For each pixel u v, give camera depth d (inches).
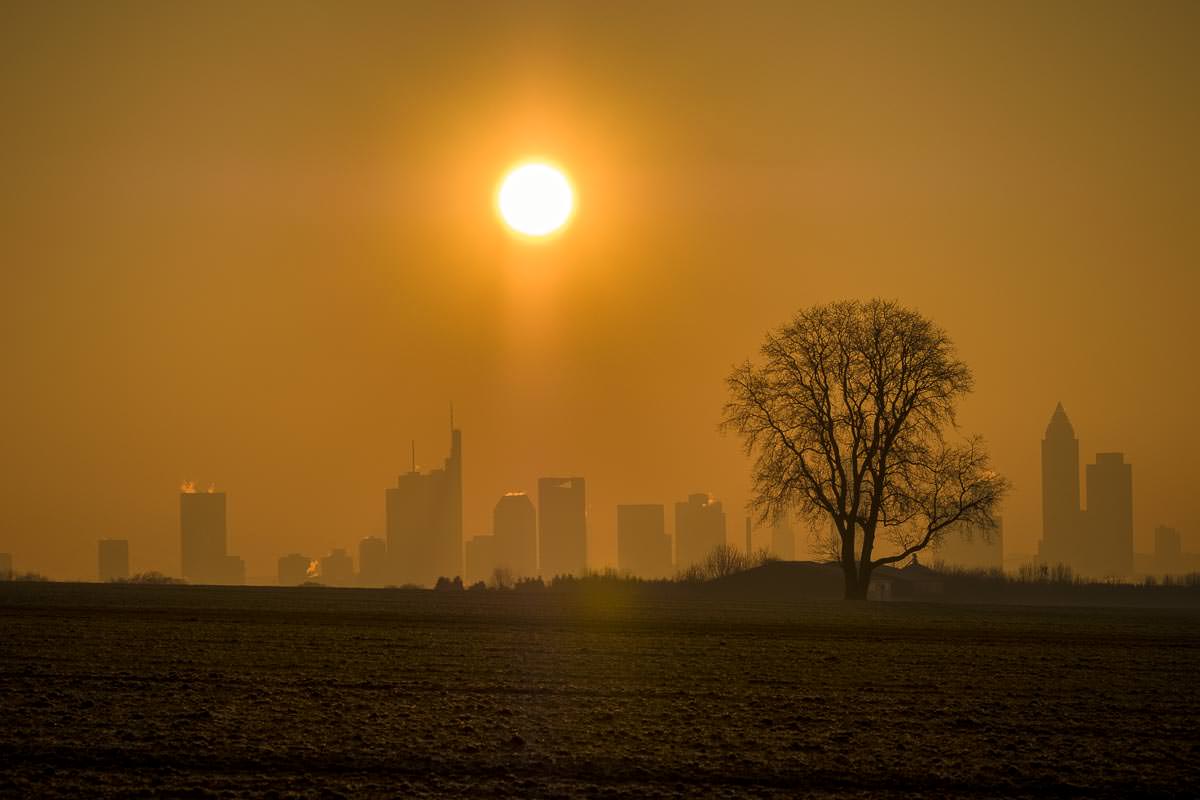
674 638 6609.3
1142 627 7815.0
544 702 4276.6
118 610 7824.8
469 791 3053.6
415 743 3540.8
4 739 3503.9
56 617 7244.1
